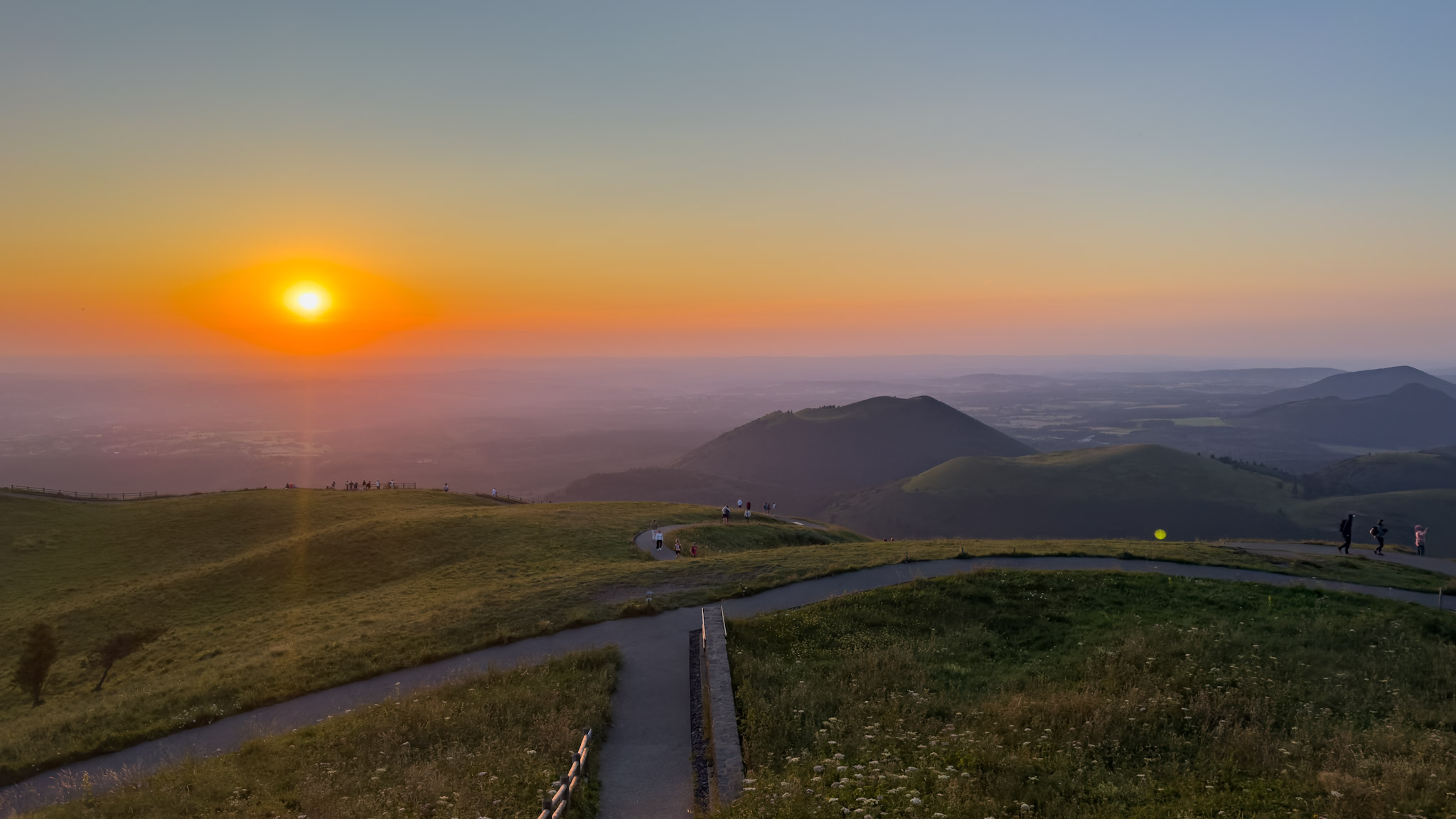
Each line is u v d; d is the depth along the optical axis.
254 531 62.03
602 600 32.38
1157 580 29.88
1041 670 22.31
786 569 35.72
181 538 60.53
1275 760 15.12
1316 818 12.21
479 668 25.80
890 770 14.81
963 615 27.36
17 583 52.16
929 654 24.02
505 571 46.66
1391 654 21.78
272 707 24.50
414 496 78.31
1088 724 16.98
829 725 18.36
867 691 20.81
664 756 18.47
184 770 18.94
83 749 21.83
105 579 52.66
